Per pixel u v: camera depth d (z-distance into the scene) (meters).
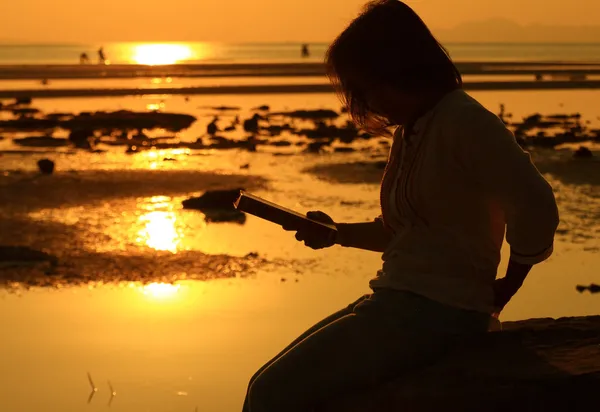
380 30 2.54
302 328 7.09
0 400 5.49
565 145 20.34
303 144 20.69
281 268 9.16
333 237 2.93
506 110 29.55
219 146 20.42
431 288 2.56
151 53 179.75
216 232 11.02
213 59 103.31
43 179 15.34
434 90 2.55
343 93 2.67
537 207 2.36
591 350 2.70
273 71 53.91
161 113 26.11
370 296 2.72
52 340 6.82
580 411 2.43
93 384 5.79
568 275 8.77
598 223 11.59
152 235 10.86
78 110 29.78
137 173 16.05
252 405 2.54
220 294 8.20
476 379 2.49
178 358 6.35
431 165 2.51
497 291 2.62
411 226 2.60
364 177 15.66
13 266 9.34
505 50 159.25
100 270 9.18
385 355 2.55
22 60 99.62
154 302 7.95
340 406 2.57
